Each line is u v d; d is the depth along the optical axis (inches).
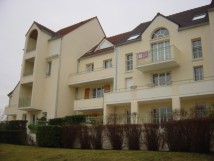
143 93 910.4
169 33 974.4
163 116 906.7
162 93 864.9
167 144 574.9
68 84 1224.2
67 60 1240.2
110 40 1353.3
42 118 1107.3
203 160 459.8
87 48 1373.0
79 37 1336.1
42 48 1246.9
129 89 1003.9
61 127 793.6
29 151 724.0
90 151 619.8
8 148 825.5
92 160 536.7
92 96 1208.2
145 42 1024.9
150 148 600.1
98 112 1146.7
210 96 808.3
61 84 1187.3
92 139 711.7
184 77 904.3
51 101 1163.9
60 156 603.2
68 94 1214.9
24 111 1290.6
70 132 761.0
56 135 782.5
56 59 1213.7
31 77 1206.3
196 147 528.1
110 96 1000.9
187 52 919.0
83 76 1188.5
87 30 1398.9
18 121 1067.9
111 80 1133.1
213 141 521.7
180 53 933.8
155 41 996.6
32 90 1172.5
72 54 1273.4
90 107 1114.1
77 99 1240.8
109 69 1112.2
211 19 864.9
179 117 653.9
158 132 597.3
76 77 1211.9
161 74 980.6
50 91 1185.4
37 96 1182.3
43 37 1262.3
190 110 672.4
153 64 934.4
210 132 521.7
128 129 649.0
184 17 1072.2
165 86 864.9
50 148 748.6
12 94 1429.6
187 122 550.0
